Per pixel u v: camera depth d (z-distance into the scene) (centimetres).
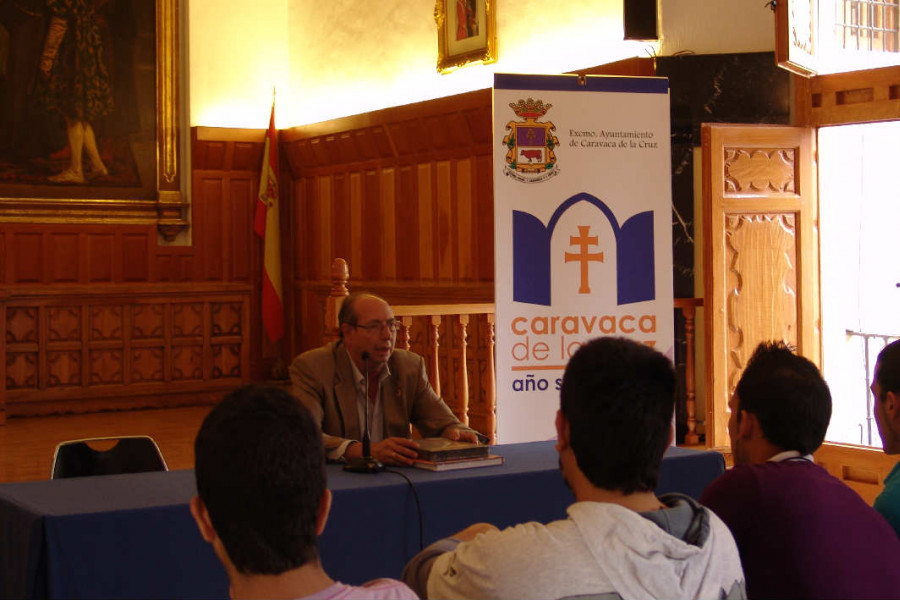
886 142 886
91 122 1035
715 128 660
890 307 888
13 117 1002
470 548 163
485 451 315
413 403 382
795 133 677
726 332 666
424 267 922
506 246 461
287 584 133
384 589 140
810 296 684
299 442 133
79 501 259
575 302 467
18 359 988
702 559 154
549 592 150
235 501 130
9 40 999
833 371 726
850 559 197
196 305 1077
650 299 475
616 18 740
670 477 325
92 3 1034
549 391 465
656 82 475
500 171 460
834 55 678
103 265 1039
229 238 1100
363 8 1010
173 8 1070
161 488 279
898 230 887
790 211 679
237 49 1109
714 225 660
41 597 240
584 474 163
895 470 237
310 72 1095
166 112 1067
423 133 899
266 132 1095
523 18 816
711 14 702
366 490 278
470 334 845
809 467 210
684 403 706
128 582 247
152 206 1059
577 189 467
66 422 956
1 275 994
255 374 1108
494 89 460
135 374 1045
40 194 1014
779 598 199
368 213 996
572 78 466
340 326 375
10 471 719
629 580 150
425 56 934
